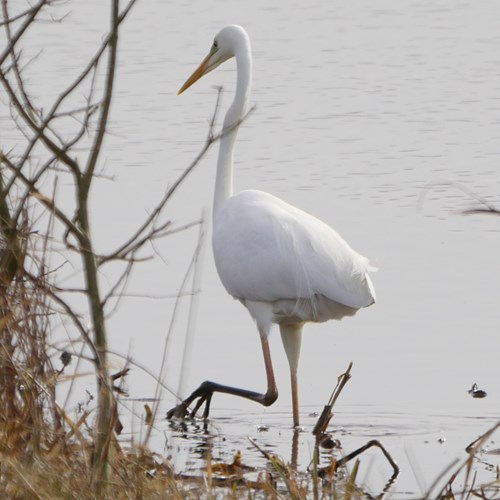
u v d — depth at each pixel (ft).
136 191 64.75
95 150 23.81
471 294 50.72
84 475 24.03
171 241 57.26
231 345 45.98
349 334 47.03
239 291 40.19
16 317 25.81
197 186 66.08
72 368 39.93
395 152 74.28
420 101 89.81
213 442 36.52
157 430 37.37
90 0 127.34
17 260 25.94
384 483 32.09
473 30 120.37
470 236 58.23
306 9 131.44
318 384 42.39
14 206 28.86
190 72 96.53
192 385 42.27
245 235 39.93
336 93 92.84
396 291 51.34
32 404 24.76
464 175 68.64
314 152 74.38
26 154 24.14
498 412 38.93
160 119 81.30
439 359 43.96
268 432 37.91
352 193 65.16
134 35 112.98
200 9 128.57
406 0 138.41
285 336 40.16
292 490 26.61
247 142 77.20
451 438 36.58
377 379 42.39
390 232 58.85
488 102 89.35
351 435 37.22
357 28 121.90
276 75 99.91
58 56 99.50
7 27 23.81
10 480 23.08
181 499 24.48
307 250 38.78
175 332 46.68
